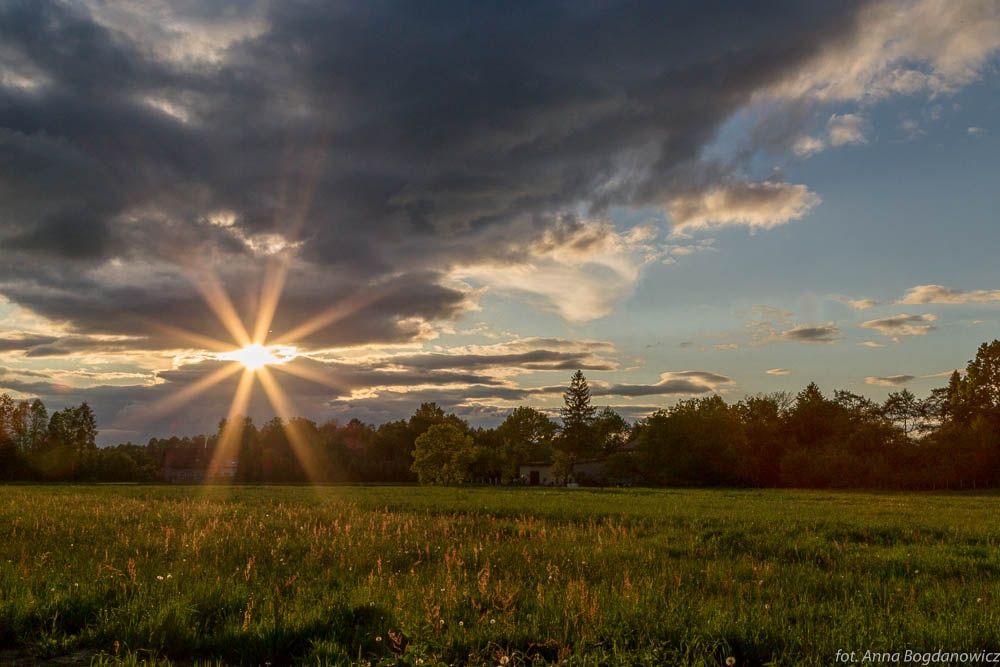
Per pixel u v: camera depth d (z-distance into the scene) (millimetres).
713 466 88938
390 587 8906
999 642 6672
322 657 6305
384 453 142500
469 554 12336
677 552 13773
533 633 6734
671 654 6223
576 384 142375
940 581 10461
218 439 140375
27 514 20109
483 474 122750
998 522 21125
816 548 14305
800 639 6598
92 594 8148
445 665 5734
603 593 8383
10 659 6473
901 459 85125
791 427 98750
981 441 79438
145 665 6027
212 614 7656
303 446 122500
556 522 21281
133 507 24547
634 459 98562
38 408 112875
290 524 18047
